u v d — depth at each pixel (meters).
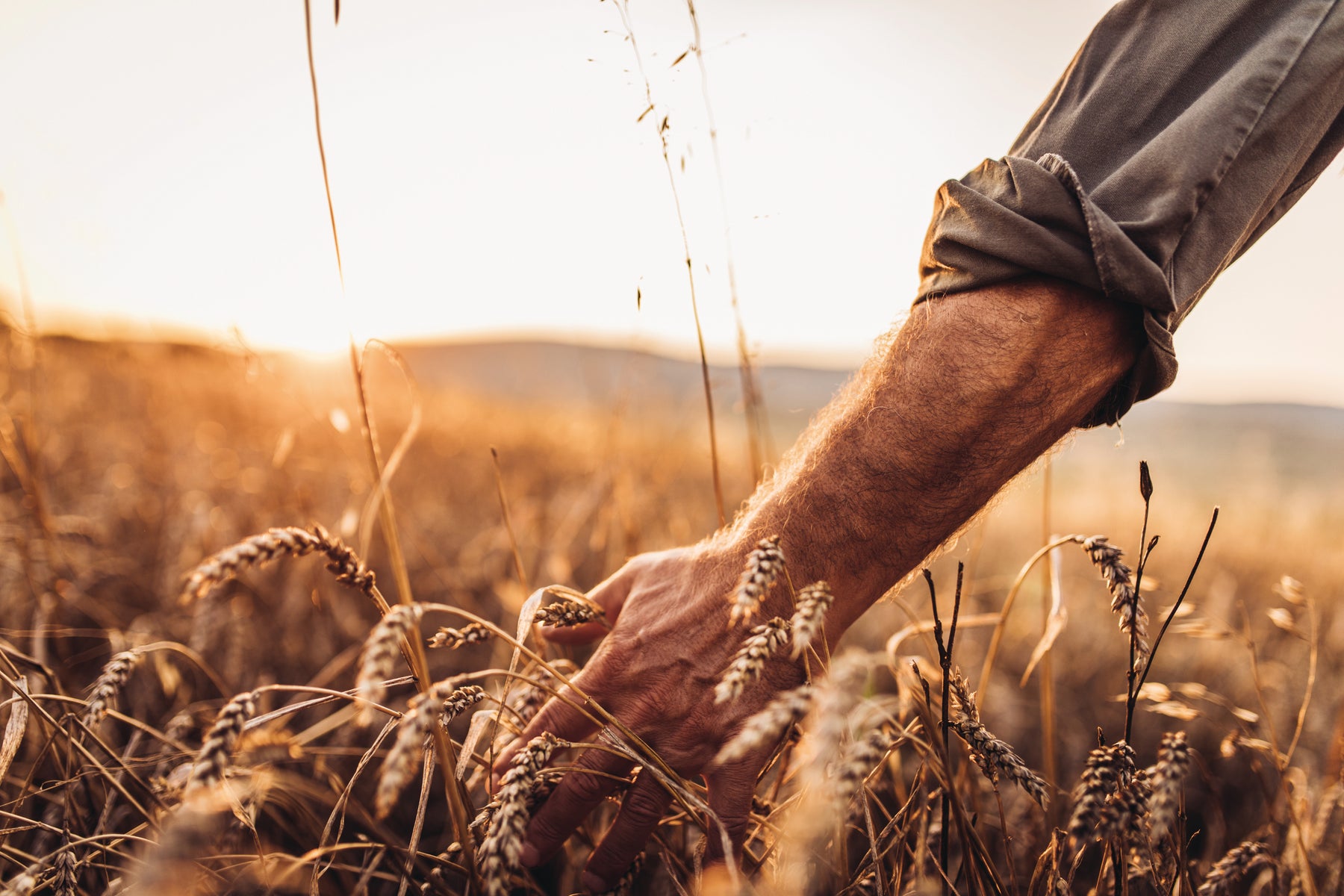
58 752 1.48
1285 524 6.46
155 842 1.09
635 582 1.40
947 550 1.34
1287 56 1.12
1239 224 1.15
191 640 2.14
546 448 5.55
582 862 1.60
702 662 1.19
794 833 0.79
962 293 1.18
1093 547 1.07
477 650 2.62
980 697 1.36
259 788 1.10
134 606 2.64
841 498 1.18
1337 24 1.15
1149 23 1.21
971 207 1.20
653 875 1.55
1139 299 1.07
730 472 4.67
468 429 5.93
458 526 3.96
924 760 0.94
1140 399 1.20
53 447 3.58
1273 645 3.18
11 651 1.35
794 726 1.18
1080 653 3.17
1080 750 2.32
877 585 1.22
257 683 2.22
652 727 1.19
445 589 3.07
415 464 5.02
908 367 1.18
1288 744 2.23
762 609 1.18
